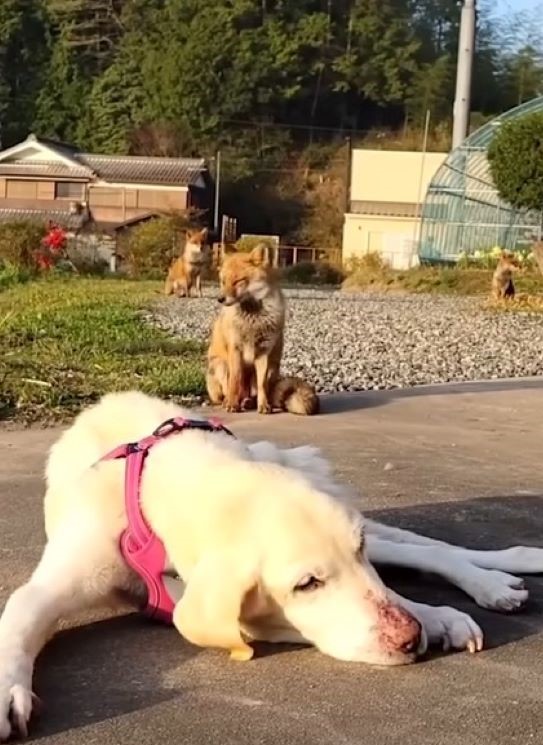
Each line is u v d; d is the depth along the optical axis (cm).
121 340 1095
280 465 290
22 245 2550
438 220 3425
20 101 6512
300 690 252
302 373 954
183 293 2103
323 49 6669
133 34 6606
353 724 236
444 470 511
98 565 277
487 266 2806
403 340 1288
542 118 2881
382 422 675
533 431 650
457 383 904
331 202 5581
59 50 6669
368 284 2784
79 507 287
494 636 288
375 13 6838
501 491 465
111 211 4603
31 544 374
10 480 481
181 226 3136
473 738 231
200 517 262
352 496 345
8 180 4641
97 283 2391
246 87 6159
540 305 1966
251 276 748
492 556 342
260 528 254
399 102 6762
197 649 275
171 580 278
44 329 1173
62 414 662
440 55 7094
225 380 757
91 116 6384
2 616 260
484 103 7219
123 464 294
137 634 286
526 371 1032
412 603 285
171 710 242
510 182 2880
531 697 252
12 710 228
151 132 6003
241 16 6444
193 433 305
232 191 5647
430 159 4581
